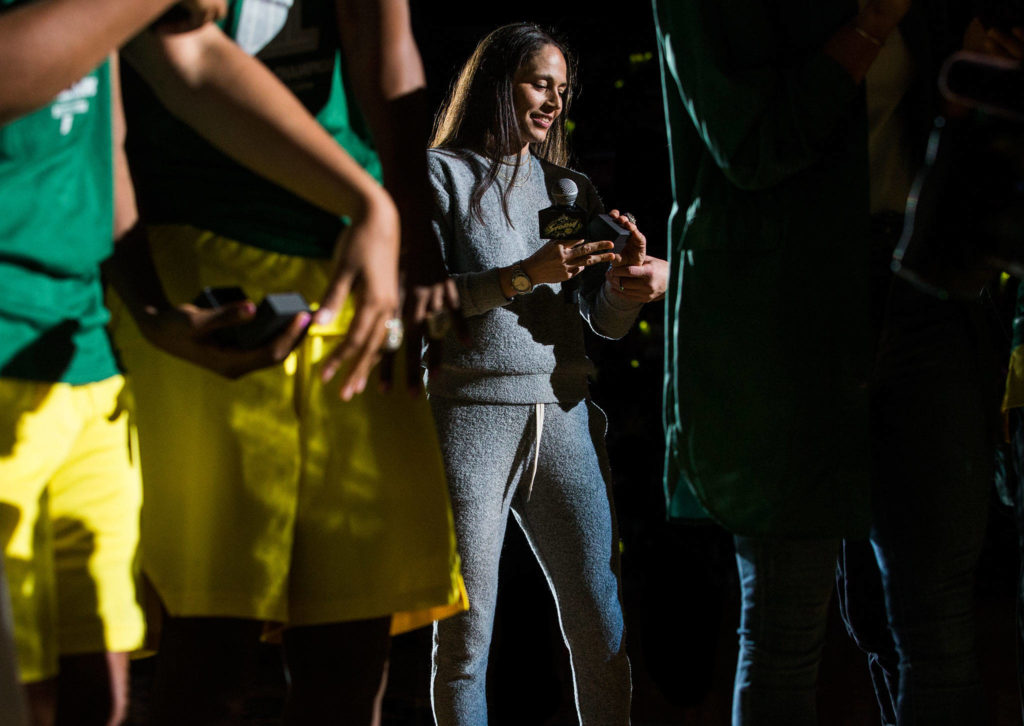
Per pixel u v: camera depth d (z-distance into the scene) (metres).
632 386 5.80
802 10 2.21
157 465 1.76
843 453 2.17
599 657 2.61
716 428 2.20
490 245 2.61
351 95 1.87
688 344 2.23
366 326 1.51
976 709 2.33
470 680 2.53
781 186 2.19
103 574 1.60
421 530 1.84
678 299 2.26
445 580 1.85
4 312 1.45
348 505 1.79
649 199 5.69
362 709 1.82
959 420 2.30
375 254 1.51
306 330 1.58
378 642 1.83
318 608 1.77
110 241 1.59
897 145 2.34
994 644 4.64
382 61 1.78
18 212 1.45
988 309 2.65
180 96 1.52
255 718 3.51
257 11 1.80
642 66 5.77
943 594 2.32
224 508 1.73
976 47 2.29
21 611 1.46
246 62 1.52
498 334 2.55
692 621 4.18
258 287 1.77
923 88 2.32
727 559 5.71
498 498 2.55
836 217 2.18
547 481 2.59
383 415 1.82
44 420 1.50
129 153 1.80
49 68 1.22
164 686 1.74
